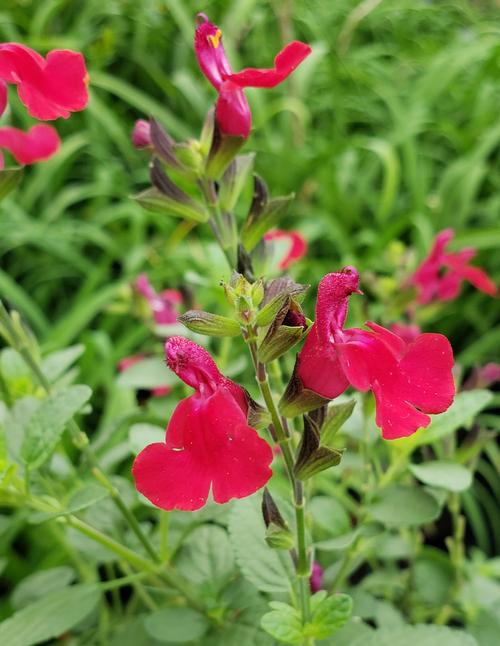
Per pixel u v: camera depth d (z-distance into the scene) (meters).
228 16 0.56
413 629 0.17
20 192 0.51
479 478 0.39
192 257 0.43
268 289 0.15
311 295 0.43
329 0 0.71
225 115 0.17
